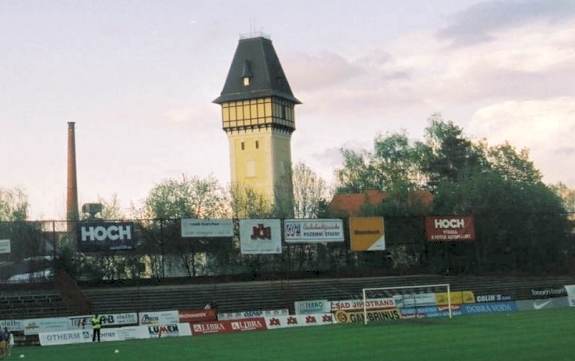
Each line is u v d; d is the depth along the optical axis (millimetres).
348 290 72312
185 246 74250
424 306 63406
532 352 31969
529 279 81750
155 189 100375
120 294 64125
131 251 69750
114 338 50125
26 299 59469
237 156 135000
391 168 123750
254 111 133500
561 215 90000
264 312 59969
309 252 80375
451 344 36844
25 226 68625
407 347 36219
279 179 120875
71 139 120750
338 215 97250
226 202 101875
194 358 35188
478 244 86250
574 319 52188
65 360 36250
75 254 70312
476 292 75812
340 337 43781
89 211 99562
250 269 78062
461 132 128625
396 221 81062
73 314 58312
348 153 126250
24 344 49062
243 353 36625
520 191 94188
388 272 80312
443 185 98812
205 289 68000
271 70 135250
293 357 33875
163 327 52000
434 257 83938
